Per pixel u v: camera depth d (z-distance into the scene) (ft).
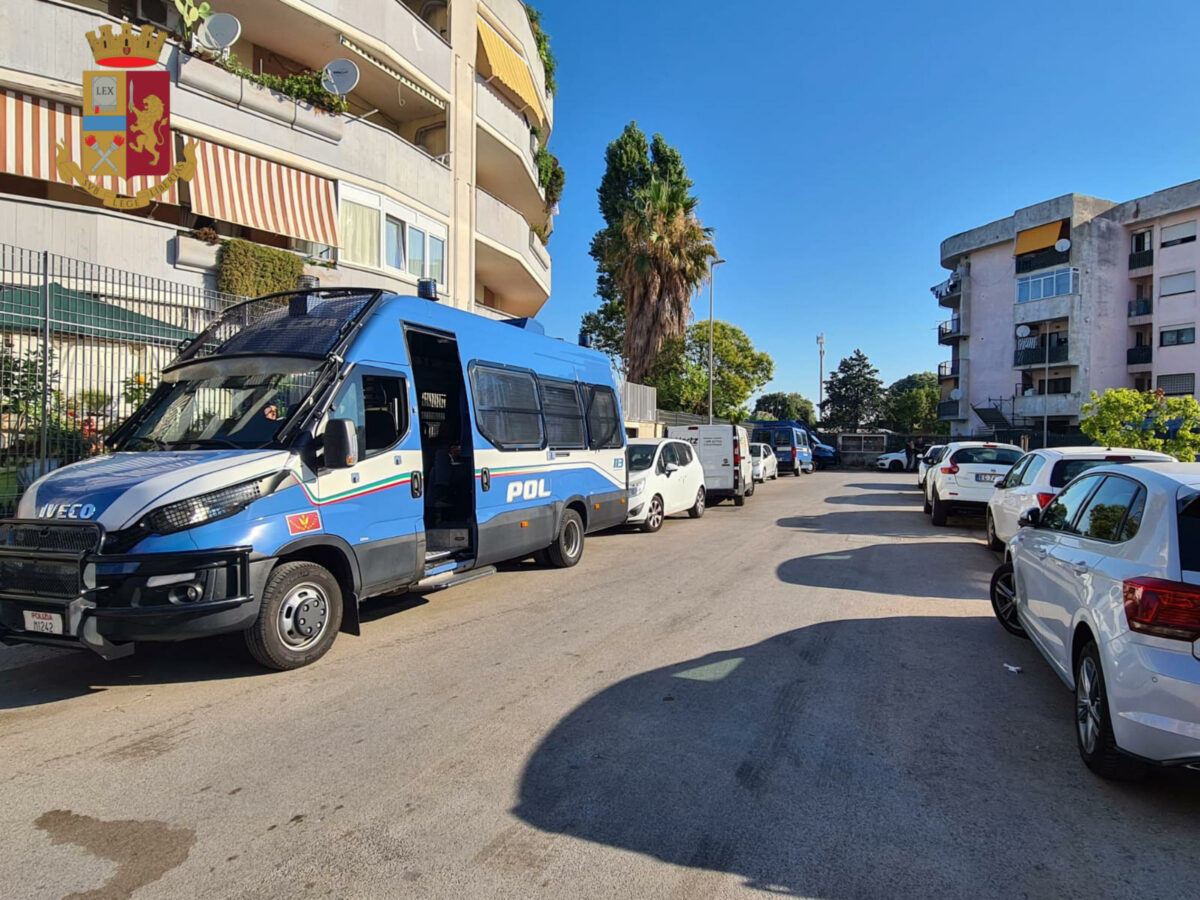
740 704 15.20
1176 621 10.64
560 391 30.60
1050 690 16.24
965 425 155.84
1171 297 123.65
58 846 9.84
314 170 45.37
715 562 32.07
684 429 58.90
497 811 10.81
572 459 30.76
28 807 10.87
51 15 35.88
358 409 18.94
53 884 9.00
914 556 33.65
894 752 13.02
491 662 17.83
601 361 35.27
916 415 226.38
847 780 11.94
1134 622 11.11
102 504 14.76
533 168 74.49
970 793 11.57
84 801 11.05
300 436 17.33
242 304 22.82
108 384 28.99
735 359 121.39
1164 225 124.98
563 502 29.76
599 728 13.88
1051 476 28.43
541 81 77.97
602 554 34.30
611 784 11.68
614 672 17.13
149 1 43.29
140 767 12.17
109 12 41.68
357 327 19.65
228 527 15.34
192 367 19.97
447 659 18.04
